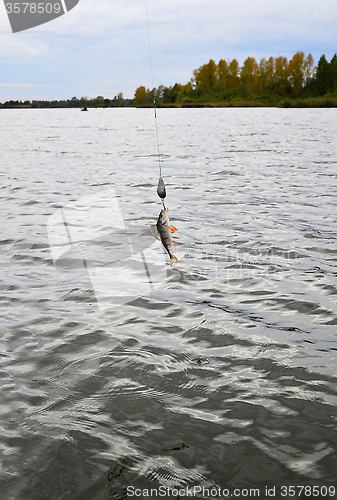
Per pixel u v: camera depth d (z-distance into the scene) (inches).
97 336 208.2
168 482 128.8
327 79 5265.8
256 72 5787.4
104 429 150.0
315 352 193.6
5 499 123.8
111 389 170.6
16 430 149.6
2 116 3917.3
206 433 147.6
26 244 332.2
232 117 2753.4
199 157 845.8
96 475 131.7
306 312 229.0
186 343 202.2
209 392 168.1
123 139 1307.8
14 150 1012.5
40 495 125.3
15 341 204.4
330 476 130.1
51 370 182.9
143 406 161.0
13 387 171.8
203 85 6176.2
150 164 763.4
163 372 180.5
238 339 204.5
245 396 165.5
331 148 978.1
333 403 161.2
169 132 1563.7
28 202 470.3
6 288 260.1
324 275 272.4
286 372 179.8
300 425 150.5
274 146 1030.4
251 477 130.3
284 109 4542.3
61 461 136.9
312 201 464.1
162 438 145.8
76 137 1411.2
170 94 6432.1
